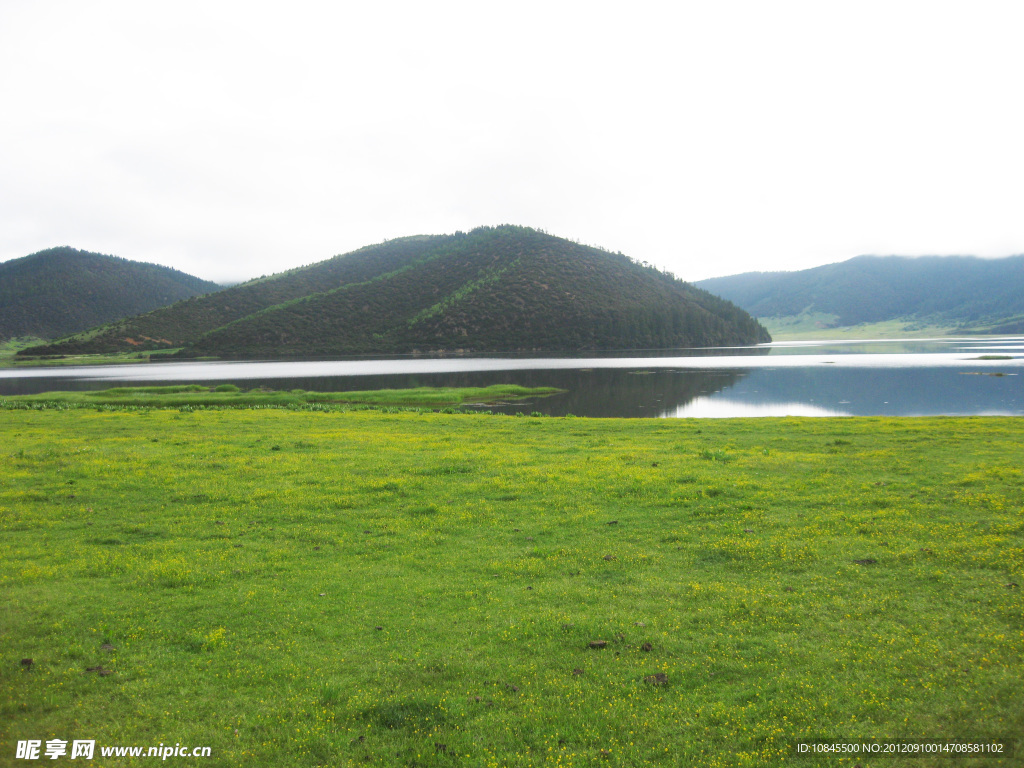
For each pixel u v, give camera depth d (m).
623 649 9.96
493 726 8.16
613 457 25.11
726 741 7.77
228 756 7.61
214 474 22.50
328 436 32.72
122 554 14.47
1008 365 117.81
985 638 9.66
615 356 192.00
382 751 7.71
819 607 11.09
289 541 15.54
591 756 7.54
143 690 8.95
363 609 11.61
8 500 18.98
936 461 22.73
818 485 19.53
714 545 14.42
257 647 10.18
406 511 17.88
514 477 21.69
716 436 31.33
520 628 10.70
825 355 177.50
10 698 8.69
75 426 38.00
